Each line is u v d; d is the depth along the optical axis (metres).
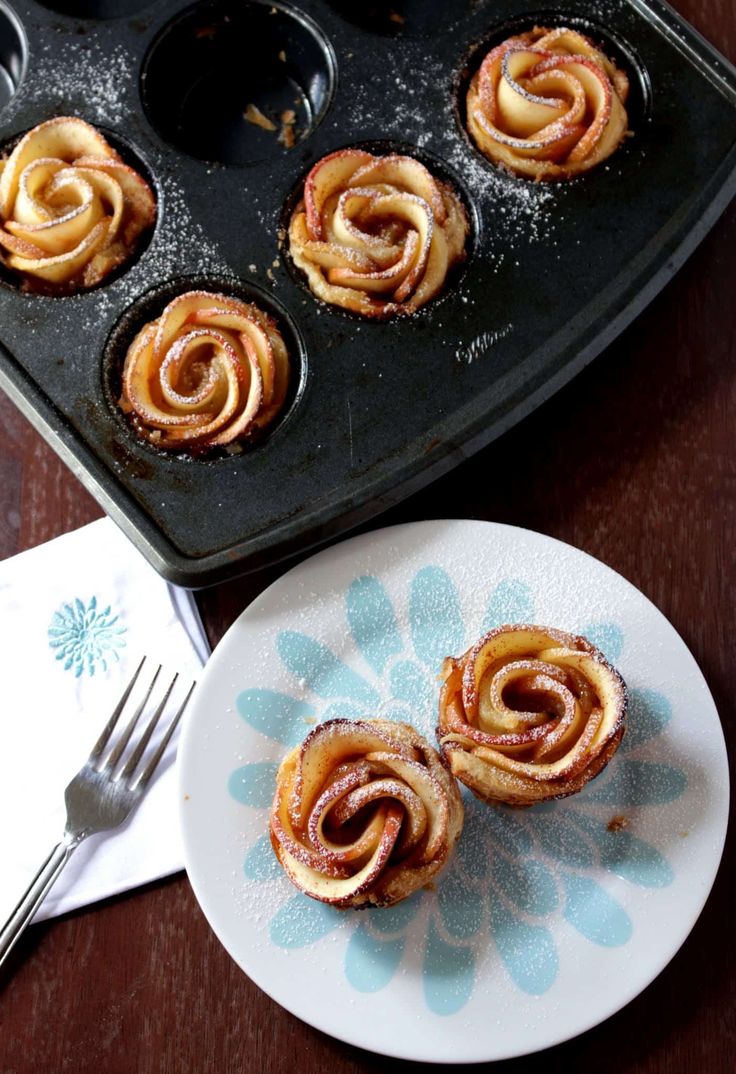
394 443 0.59
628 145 0.63
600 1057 0.54
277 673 0.57
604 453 0.62
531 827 0.56
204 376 0.61
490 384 0.60
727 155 0.63
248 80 0.69
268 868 0.54
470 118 0.64
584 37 0.65
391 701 0.57
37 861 0.56
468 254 0.62
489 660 0.55
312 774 0.53
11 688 0.59
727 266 0.64
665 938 0.54
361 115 0.65
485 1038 0.52
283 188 0.63
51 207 0.63
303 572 0.58
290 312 0.61
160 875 0.56
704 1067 0.54
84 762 0.58
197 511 0.59
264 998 0.55
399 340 0.61
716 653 0.59
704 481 0.61
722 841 0.55
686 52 0.65
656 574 0.60
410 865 0.53
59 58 0.66
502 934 0.54
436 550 0.58
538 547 0.58
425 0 0.69
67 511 0.61
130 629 0.59
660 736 0.56
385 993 0.53
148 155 0.64
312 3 0.67
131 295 0.62
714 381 0.63
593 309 0.61
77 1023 0.54
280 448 0.59
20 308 0.62
